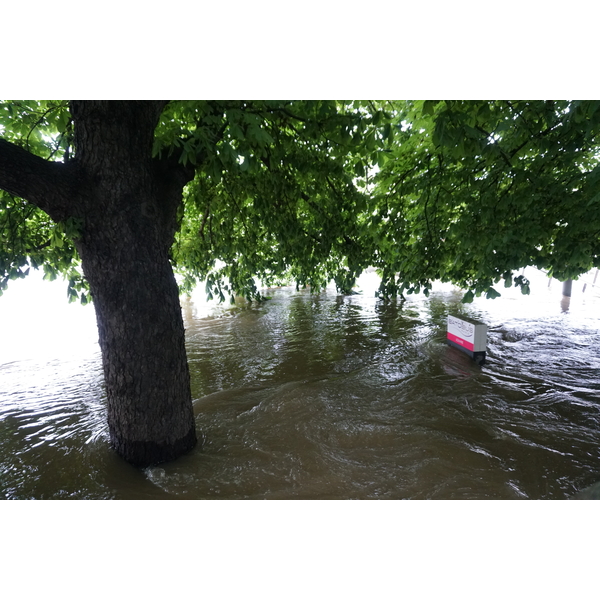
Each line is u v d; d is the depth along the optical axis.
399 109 4.49
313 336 10.70
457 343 8.93
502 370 7.59
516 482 3.97
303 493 3.66
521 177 4.63
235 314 14.09
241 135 2.76
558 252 4.01
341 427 5.12
